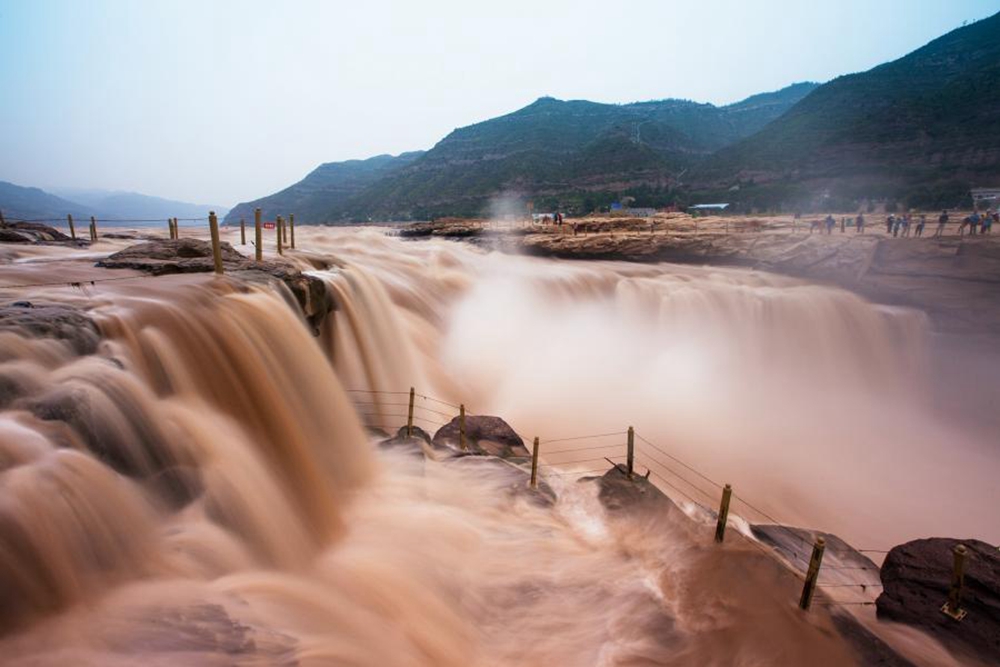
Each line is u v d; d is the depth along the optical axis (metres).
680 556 7.42
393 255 27.52
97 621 4.32
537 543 7.89
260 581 5.69
